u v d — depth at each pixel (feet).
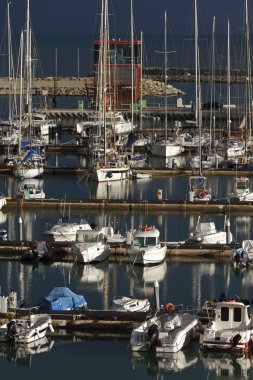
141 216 565.12
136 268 458.09
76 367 347.77
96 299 409.49
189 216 565.53
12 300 379.14
